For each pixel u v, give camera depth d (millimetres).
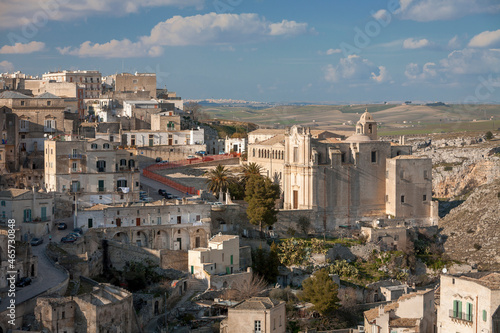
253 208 188375
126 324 128750
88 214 168250
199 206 179750
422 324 123125
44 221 163125
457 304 109188
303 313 158000
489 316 103562
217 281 161500
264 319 131000
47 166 187625
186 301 152250
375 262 196250
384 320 124750
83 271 148500
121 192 188500
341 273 186625
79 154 185500
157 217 174750
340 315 161500
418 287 191875
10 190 163375
